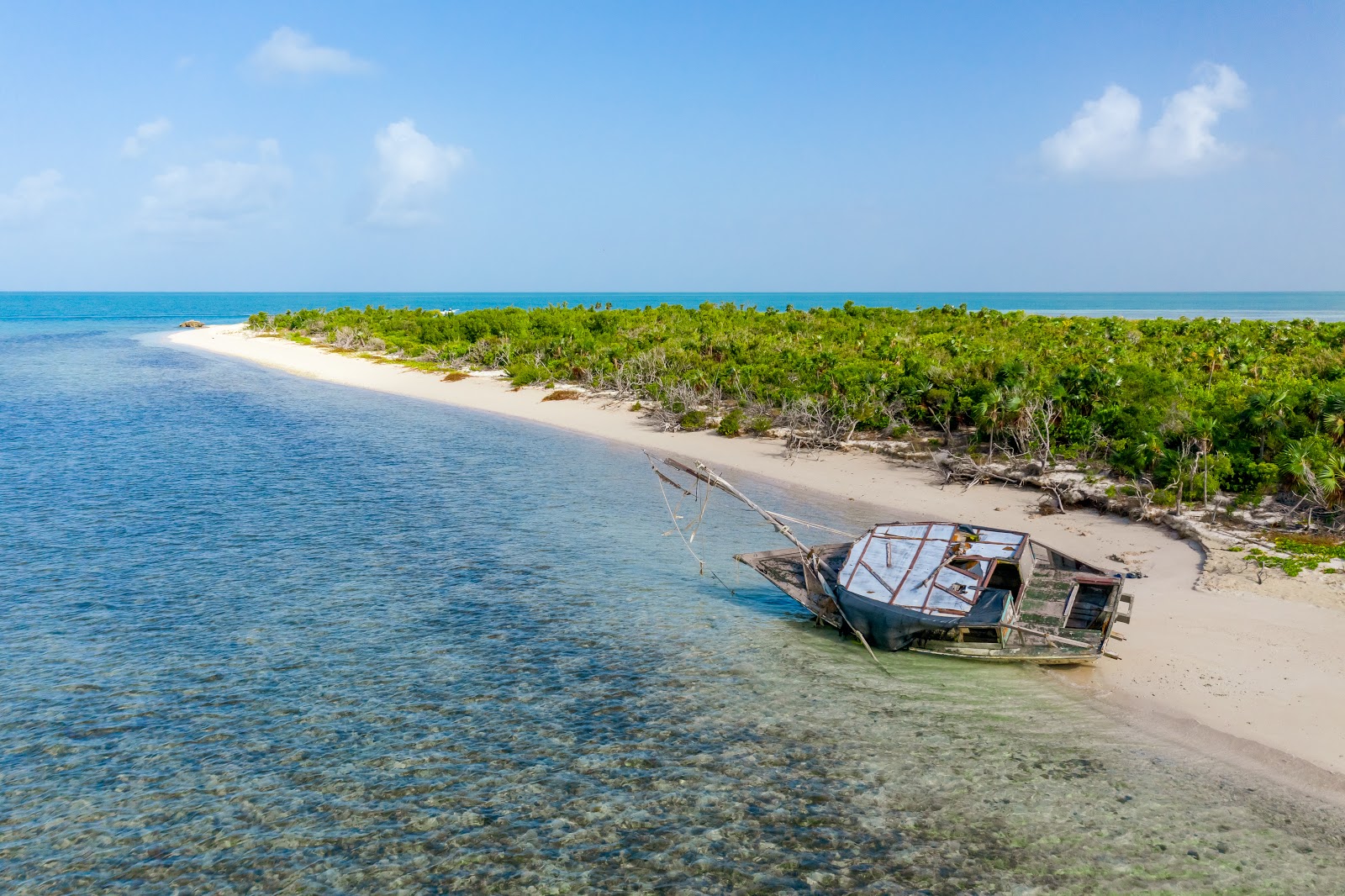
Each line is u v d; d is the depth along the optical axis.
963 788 16.78
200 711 19.45
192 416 62.44
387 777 17.08
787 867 14.58
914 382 51.22
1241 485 34.44
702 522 36.41
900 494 39.97
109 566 29.05
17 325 188.50
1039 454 41.34
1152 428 38.97
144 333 159.50
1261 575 26.55
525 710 19.81
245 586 27.50
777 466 46.41
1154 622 23.61
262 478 42.91
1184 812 15.87
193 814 15.77
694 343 79.75
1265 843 14.98
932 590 22.77
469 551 31.75
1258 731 18.17
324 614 25.38
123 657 22.06
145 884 14.01
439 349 101.25
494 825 15.66
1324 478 31.05
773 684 21.25
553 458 49.44
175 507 36.94
